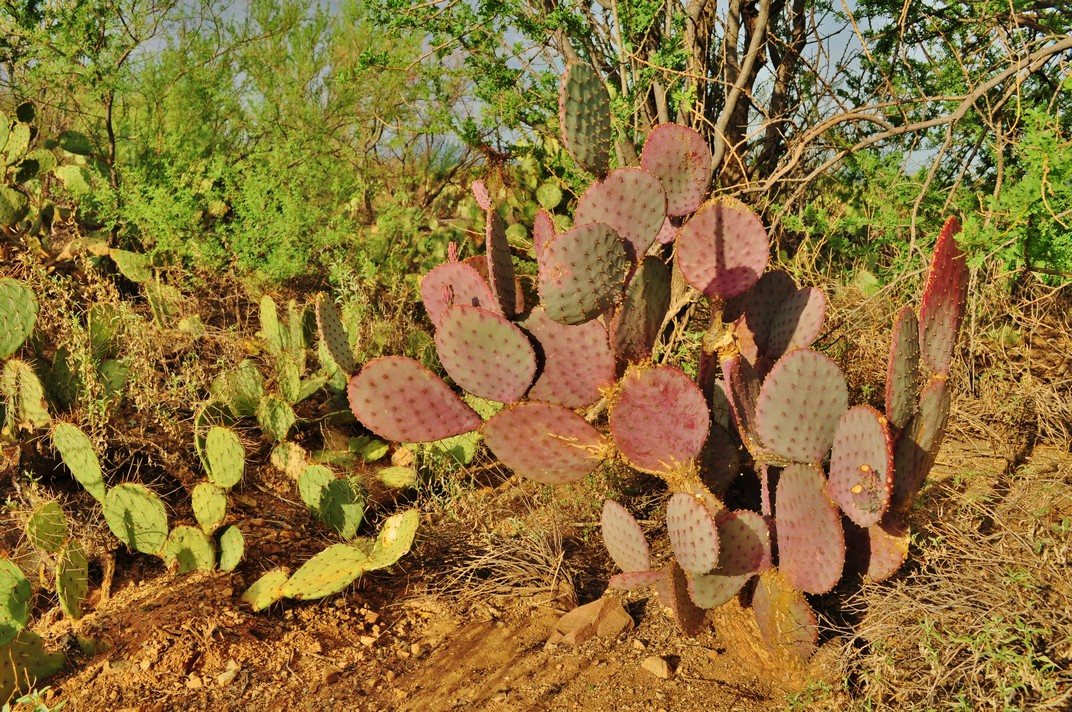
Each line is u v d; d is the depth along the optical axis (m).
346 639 2.23
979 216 2.57
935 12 3.14
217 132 5.21
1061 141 2.31
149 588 2.38
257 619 2.27
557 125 3.45
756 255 2.00
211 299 3.94
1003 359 2.93
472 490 2.78
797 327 2.08
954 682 1.77
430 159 5.27
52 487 2.66
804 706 1.87
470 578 2.42
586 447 2.02
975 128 3.03
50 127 5.36
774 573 1.94
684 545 1.85
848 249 3.34
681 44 3.24
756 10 3.49
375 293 3.87
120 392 2.87
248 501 2.80
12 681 2.02
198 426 2.93
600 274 1.87
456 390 3.34
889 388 1.82
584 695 2.00
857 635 1.91
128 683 2.07
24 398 2.66
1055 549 1.95
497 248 2.03
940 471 2.52
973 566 1.99
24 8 4.13
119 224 4.28
